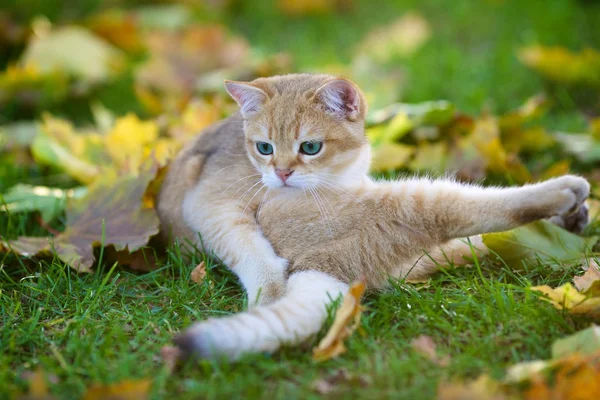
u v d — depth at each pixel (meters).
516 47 6.10
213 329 2.40
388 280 3.05
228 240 3.24
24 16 6.76
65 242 3.37
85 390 2.28
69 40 5.75
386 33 6.48
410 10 7.13
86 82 5.54
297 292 2.75
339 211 3.14
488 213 3.07
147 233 3.33
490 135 4.18
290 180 3.24
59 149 4.32
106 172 3.60
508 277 3.17
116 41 6.30
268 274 3.05
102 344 2.59
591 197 3.87
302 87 3.37
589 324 2.62
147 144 4.38
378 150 4.15
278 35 6.78
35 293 3.06
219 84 5.43
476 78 5.60
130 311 2.92
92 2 7.21
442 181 3.21
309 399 2.22
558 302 2.64
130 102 5.58
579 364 2.23
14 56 6.12
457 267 3.25
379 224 3.09
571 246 3.20
